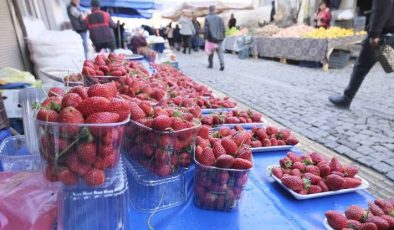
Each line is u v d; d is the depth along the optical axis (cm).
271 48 1231
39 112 101
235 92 657
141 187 135
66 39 440
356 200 158
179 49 1862
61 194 104
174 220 131
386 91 654
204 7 1988
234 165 133
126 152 144
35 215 102
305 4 1393
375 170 309
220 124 232
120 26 1138
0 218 100
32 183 110
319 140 385
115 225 110
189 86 346
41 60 427
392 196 261
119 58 290
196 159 137
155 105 161
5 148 171
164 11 2289
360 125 440
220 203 136
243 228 129
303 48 1046
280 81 788
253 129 227
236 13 1962
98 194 105
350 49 1043
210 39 988
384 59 453
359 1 1254
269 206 146
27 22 489
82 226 106
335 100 530
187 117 145
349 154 343
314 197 156
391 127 433
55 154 100
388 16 437
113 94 119
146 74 282
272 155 209
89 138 97
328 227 133
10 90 267
